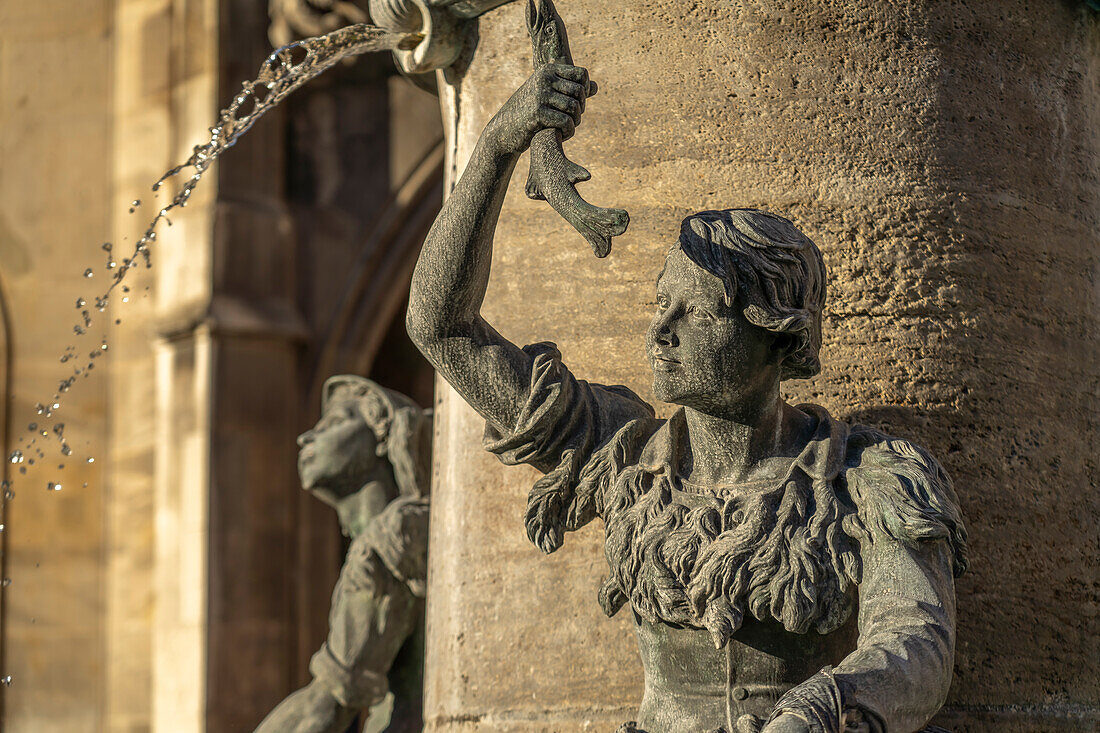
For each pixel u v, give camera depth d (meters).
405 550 5.71
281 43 10.55
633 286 3.54
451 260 2.88
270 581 10.11
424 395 11.66
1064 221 3.73
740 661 2.73
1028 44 3.73
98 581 10.78
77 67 11.41
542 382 2.92
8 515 11.03
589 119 3.63
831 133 3.54
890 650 2.46
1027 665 3.37
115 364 11.00
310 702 5.77
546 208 3.65
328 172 10.84
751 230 2.63
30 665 10.82
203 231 10.39
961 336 3.47
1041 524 3.47
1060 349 3.64
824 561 2.64
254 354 10.30
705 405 2.73
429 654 3.78
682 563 2.69
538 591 3.52
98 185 11.23
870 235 3.49
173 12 10.97
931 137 3.55
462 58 3.92
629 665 3.41
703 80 3.59
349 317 10.71
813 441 2.77
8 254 11.35
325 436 6.15
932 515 2.61
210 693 9.80
